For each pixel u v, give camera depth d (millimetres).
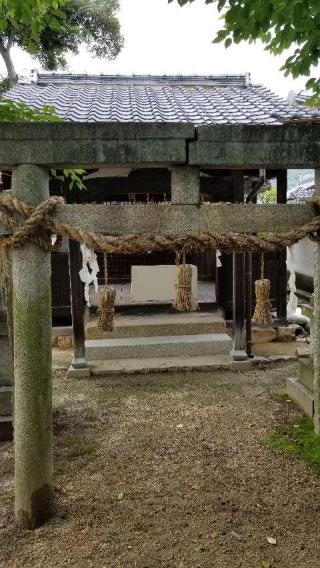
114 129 2461
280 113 6148
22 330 2543
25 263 2506
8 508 2916
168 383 5496
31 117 3219
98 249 2490
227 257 7184
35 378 2576
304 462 3465
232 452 3674
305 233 2662
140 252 2541
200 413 4516
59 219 2568
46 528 2693
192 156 2518
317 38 3221
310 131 2596
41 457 2654
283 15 3008
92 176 6180
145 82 9281
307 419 4273
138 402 4863
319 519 2775
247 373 5863
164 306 7805
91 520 2777
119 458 3605
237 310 6070
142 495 3066
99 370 5848
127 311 7535
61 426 4250
